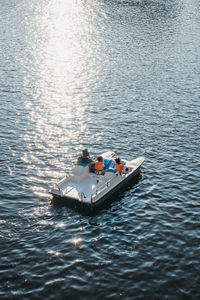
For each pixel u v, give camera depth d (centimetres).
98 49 5638
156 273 1700
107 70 4766
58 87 4156
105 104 3756
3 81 4253
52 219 2075
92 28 6831
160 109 3653
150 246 1878
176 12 8338
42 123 3309
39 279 1653
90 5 8869
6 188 2347
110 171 2312
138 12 8206
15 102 3719
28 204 2197
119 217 2112
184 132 3189
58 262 1758
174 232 1984
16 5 8706
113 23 7219
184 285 1633
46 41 5928
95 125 3306
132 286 1625
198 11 8525
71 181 2306
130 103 3794
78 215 2119
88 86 4222
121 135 3134
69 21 7288
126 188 2397
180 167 2653
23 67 4744
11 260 1759
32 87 4122
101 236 1950
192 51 5641
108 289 1606
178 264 1756
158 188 2402
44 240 1906
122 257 1800
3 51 5344
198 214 2138
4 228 1980
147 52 5559
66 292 1586
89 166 2352
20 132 3122
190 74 4675
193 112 3591
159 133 3170
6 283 1623
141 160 2603
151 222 2069
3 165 2614
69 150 2872
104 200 2253
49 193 2309
